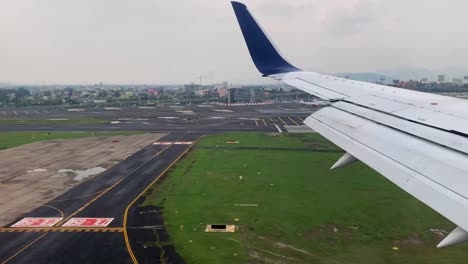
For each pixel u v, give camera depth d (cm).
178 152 5459
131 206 3138
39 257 2244
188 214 2930
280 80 2086
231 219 2811
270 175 4072
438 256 2159
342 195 3341
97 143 6347
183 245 2380
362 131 1276
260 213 2930
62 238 2514
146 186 3731
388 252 2231
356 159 1196
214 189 3588
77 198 3372
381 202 3133
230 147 5806
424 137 1098
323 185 3669
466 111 1322
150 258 2212
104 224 2752
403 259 2136
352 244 2355
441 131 1132
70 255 2270
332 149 5572
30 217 2903
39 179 4028
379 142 1142
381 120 1346
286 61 2333
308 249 2297
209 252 2275
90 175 4184
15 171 4388
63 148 5884
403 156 1004
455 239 688
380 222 2705
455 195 754
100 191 3581
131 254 2269
